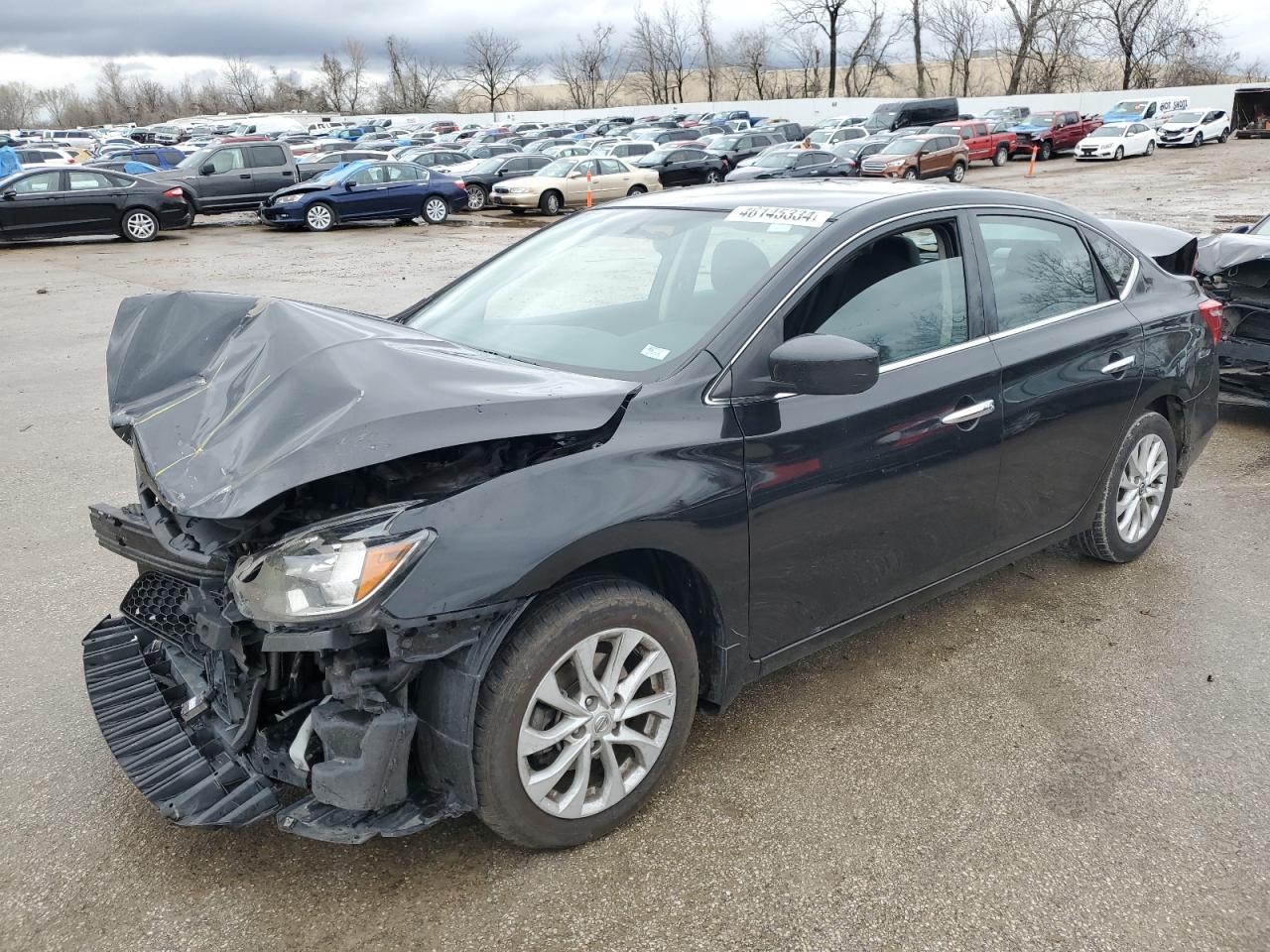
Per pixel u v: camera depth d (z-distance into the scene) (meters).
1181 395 4.22
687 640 2.66
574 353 2.96
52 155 35.78
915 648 3.68
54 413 7.10
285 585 2.15
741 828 2.67
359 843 2.47
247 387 2.54
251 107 98.88
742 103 60.91
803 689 3.39
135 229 19.89
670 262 3.22
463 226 22.59
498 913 2.36
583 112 67.12
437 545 2.18
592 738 2.51
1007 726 3.16
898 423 3.03
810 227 3.09
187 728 2.67
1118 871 2.51
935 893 2.43
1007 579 4.28
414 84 88.94
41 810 2.73
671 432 2.57
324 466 2.14
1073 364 3.64
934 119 39.75
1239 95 46.16
